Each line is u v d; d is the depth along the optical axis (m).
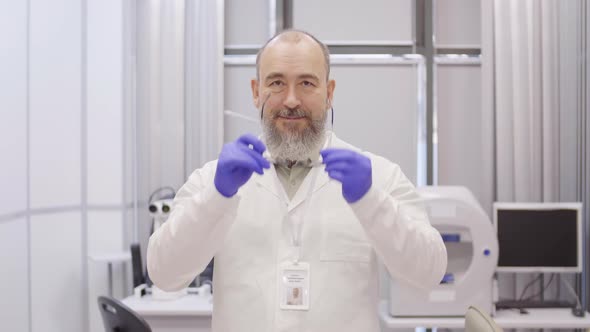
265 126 1.12
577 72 2.84
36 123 2.69
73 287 2.95
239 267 1.13
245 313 1.10
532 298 2.80
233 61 3.15
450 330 3.08
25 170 2.61
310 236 1.14
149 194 2.98
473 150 3.18
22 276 2.58
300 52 1.08
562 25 2.88
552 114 2.90
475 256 2.30
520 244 2.47
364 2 3.19
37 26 2.69
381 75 3.18
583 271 2.75
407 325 2.27
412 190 1.21
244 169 0.98
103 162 3.04
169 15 2.98
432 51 3.16
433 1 3.17
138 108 2.99
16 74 2.52
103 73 3.04
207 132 3.00
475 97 3.18
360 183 0.99
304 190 1.18
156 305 2.42
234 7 3.19
